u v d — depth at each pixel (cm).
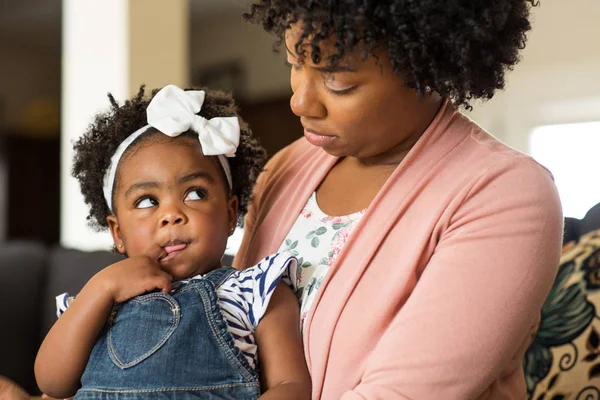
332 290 108
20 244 243
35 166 536
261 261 119
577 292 148
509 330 93
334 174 121
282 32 104
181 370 110
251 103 537
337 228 115
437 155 106
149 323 113
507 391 104
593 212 162
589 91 412
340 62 96
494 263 94
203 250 121
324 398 104
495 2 96
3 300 228
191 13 524
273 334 114
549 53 425
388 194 108
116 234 131
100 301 114
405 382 92
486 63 100
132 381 109
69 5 349
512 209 96
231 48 541
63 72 354
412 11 94
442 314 93
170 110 125
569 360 142
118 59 335
